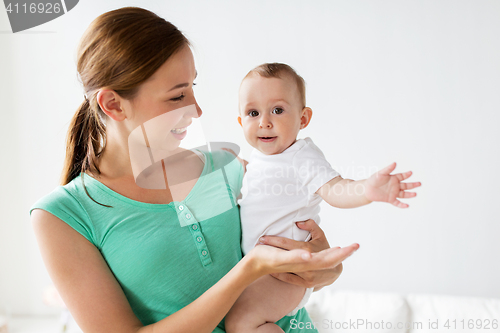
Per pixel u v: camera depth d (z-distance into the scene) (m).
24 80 2.68
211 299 0.69
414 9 2.28
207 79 2.25
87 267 0.73
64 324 2.34
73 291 0.72
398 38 2.29
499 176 2.28
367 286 2.42
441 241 2.36
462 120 2.29
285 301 0.88
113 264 0.77
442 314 1.99
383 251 2.40
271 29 2.33
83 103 0.88
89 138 0.85
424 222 2.37
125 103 0.76
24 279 2.77
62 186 0.82
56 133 2.69
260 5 2.33
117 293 0.73
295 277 0.87
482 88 2.26
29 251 2.76
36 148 2.71
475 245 2.33
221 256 0.84
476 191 2.31
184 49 0.77
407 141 2.33
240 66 2.32
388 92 2.32
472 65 2.26
